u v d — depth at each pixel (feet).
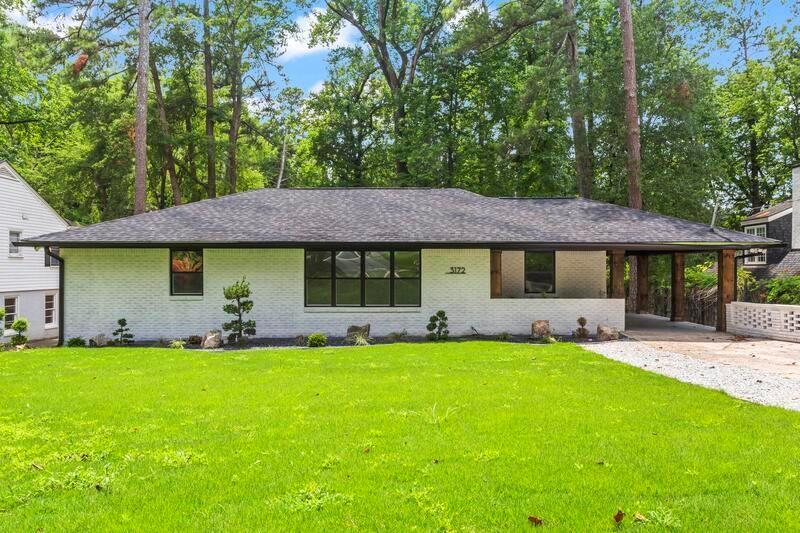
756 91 104.88
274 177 128.06
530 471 14.96
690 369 31.99
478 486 13.96
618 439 17.80
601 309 51.29
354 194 62.69
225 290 48.03
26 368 33.45
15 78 88.69
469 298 51.88
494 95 96.68
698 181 75.92
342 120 109.81
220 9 103.35
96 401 23.73
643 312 72.59
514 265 59.88
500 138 85.76
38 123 96.89
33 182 109.70
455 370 31.50
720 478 14.39
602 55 82.99
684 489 13.69
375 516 12.30
